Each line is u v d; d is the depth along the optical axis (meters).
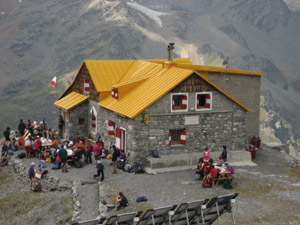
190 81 30.06
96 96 36.47
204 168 25.33
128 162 29.78
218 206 16.73
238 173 28.52
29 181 30.03
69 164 30.19
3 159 34.50
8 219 24.39
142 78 33.50
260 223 19.86
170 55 34.75
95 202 23.19
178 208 15.71
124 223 15.01
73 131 38.84
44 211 24.03
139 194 23.69
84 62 38.31
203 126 30.95
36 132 39.81
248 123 38.72
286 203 22.62
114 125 33.28
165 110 29.58
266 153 35.94
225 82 37.00
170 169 28.72
